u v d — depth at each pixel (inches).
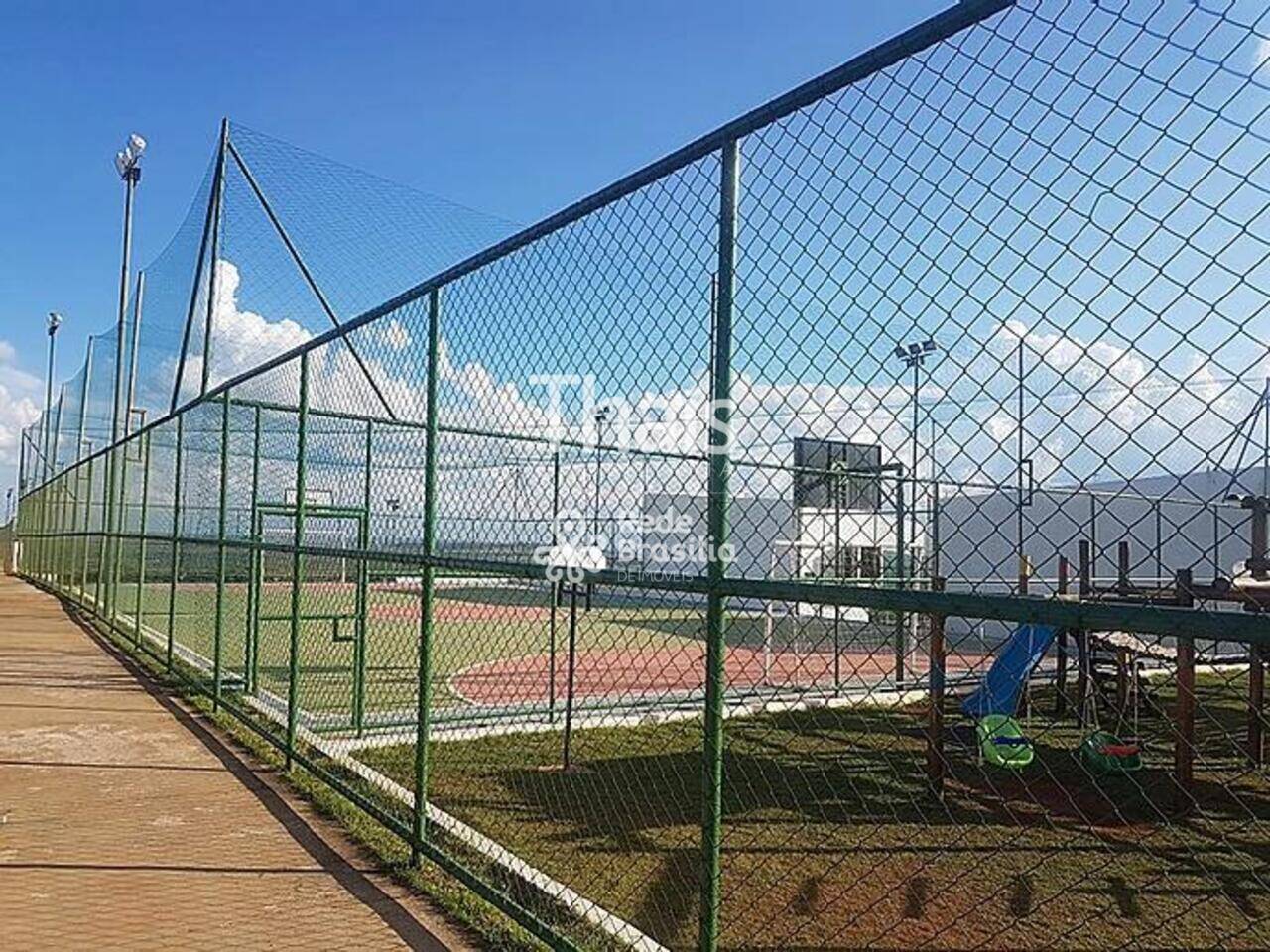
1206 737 310.0
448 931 131.0
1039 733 322.7
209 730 264.4
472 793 223.6
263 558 324.2
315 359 250.1
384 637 430.0
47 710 292.2
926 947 142.5
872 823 207.6
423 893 144.9
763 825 204.2
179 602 466.9
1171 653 301.1
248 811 186.9
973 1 78.3
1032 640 283.1
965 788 239.9
